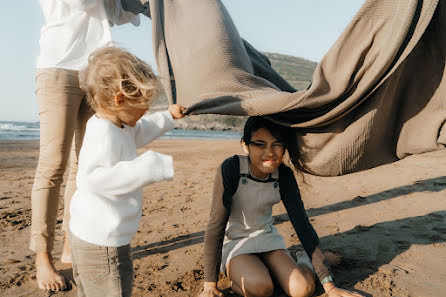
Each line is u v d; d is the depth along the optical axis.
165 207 4.23
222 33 2.54
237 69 2.43
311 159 2.20
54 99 2.28
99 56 1.55
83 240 1.50
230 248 2.27
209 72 2.43
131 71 1.49
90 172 1.44
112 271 1.51
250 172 2.21
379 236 2.98
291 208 2.23
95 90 1.53
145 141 1.88
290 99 1.98
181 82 2.71
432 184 4.80
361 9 1.95
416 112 2.04
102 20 2.46
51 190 2.31
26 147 13.46
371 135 2.06
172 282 2.29
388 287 2.11
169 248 2.92
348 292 1.96
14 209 4.09
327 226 3.31
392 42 1.82
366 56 1.96
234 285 2.15
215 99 2.15
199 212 4.00
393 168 6.24
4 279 2.36
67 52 2.28
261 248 2.22
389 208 3.82
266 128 2.03
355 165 2.14
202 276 2.39
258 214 2.29
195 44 2.59
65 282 2.28
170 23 2.87
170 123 1.99
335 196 4.48
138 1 2.99
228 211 2.13
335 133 2.10
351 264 2.45
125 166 1.42
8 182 5.92
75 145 2.60
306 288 2.02
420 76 2.01
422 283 2.15
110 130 1.52
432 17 1.89
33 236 2.31
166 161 1.43
